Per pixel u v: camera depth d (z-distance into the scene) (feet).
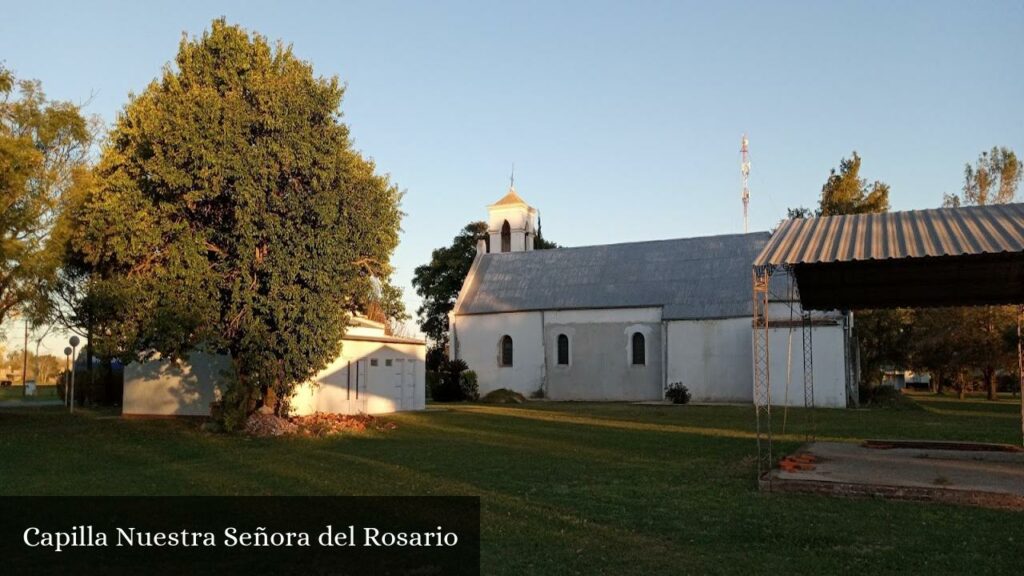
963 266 56.13
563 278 162.50
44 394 178.91
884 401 132.26
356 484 44.29
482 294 167.43
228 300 74.08
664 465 53.01
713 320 139.03
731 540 31.01
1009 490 39.29
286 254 70.03
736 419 97.09
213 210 72.54
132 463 53.16
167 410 96.17
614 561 27.81
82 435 71.51
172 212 69.97
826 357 126.00
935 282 62.59
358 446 64.64
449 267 214.69
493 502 38.93
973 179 168.86
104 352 71.61
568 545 30.19
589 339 151.84
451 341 165.17
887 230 49.55
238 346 74.38
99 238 71.05
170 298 68.69
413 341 115.55
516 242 181.16
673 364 141.18
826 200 161.17
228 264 72.59
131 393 98.73
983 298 68.08
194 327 69.82
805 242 49.32
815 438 71.41
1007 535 31.65
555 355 154.61
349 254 74.18
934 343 162.61
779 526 33.40
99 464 52.47
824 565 27.20
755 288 48.88
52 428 78.33
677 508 37.47
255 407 78.74
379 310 124.98
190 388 94.89
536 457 57.47
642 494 41.34
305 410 91.61
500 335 160.25
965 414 109.60
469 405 133.59
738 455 58.49
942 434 74.95
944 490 39.37
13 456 56.08
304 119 70.28
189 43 73.56
